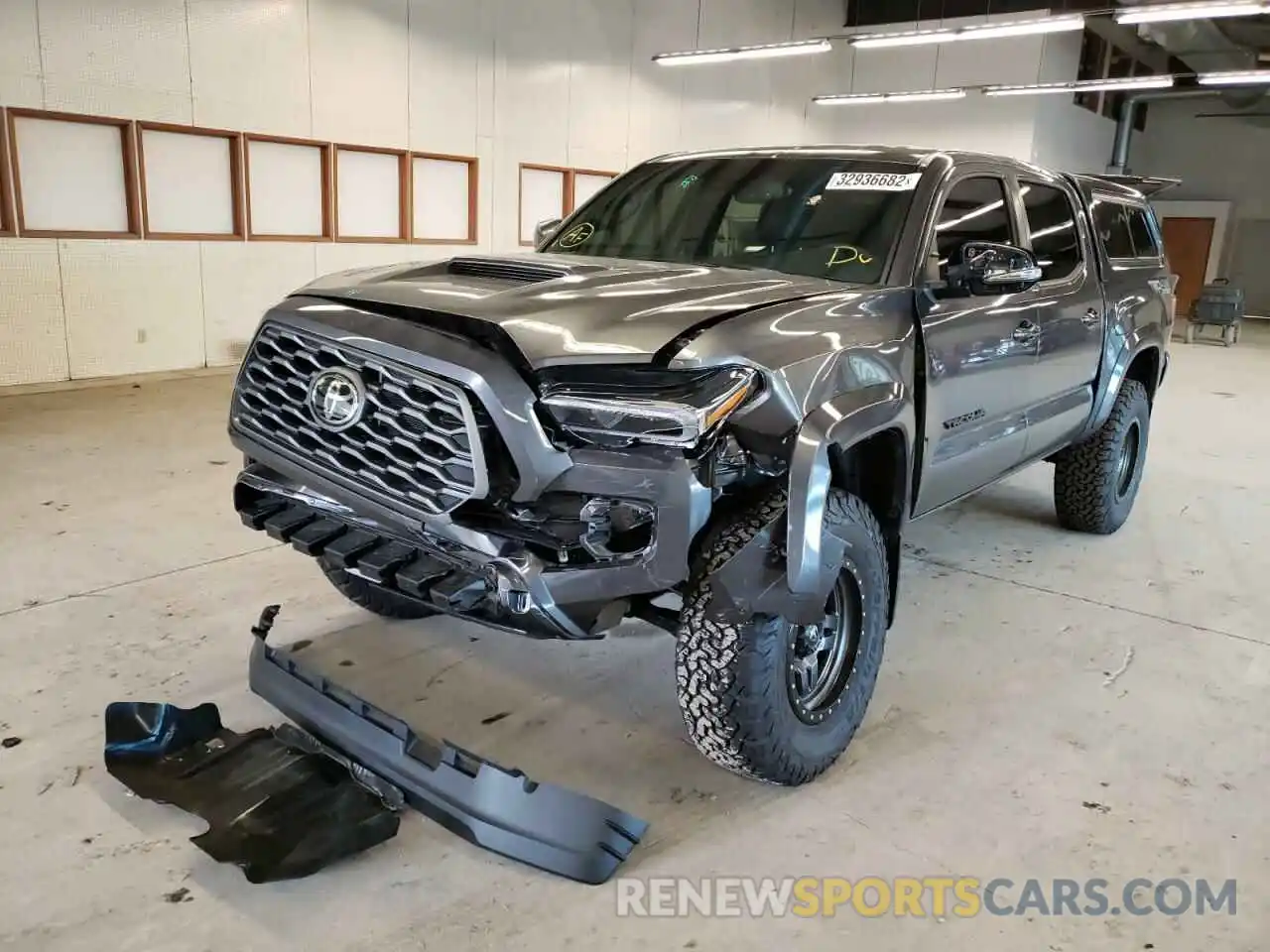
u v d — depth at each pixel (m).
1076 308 3.97
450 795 2.21
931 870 2.22
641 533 2.11
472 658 3.20
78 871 2.07
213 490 5.10
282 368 2.46
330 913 1.98
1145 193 5.30
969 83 17.75
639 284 2.51
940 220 3.07
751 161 3.57
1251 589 4.25
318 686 2.53
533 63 12.69
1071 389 4.07
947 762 2.70
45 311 8.27
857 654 2.59
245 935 1.91
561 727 2.80
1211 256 23.12
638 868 2.18
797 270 3.02
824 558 2.25
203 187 9.42
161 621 3.37
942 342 2.94
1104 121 20.86
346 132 10.55
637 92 14.47
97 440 6.16
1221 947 2.01
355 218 11.01
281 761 2.40
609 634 3.41
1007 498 5.71
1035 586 4.20
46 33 7.94
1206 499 5.84
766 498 2.26
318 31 10.07
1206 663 3.44
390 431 2.21
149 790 2.29
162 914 1.95
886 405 2.51
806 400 2.26
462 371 2.07
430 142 11.52
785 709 2.35
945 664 3.35
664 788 2.51
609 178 14.29
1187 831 2.42
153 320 9.08
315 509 2.44
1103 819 2.45
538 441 2.05
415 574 2.22
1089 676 3.30
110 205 8.70
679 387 2.08
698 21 15.34
